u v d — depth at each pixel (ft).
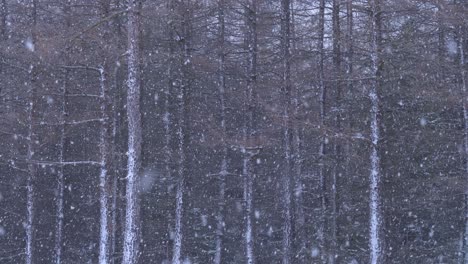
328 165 70.64
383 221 53.93
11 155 67.56
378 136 54.54
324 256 68.80
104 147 60.54
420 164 69.67
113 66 70.13
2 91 72.95
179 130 72.64
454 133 67.31
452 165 72.74
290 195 63.36
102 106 61.00
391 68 55.36
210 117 69.51
